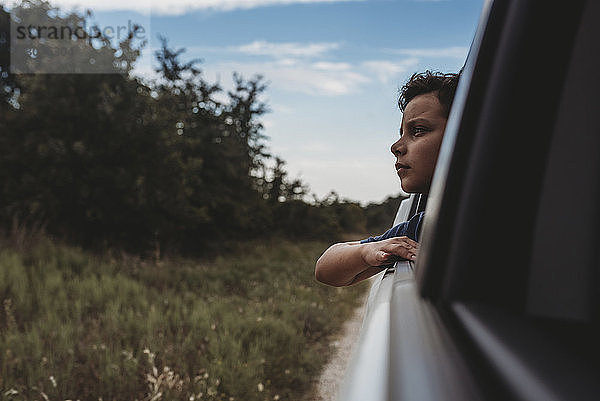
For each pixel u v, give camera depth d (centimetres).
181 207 1553
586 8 56
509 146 59
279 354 564
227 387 441
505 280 57
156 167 1496
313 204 2922
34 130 1395
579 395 34
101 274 895
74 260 954
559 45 58
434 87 122
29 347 472
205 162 1986
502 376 39
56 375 414
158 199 1448
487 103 63
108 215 1355
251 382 458
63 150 1302
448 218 63
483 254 58
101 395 404
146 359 475
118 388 414
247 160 2394
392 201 4197
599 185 53
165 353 495
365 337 69
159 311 642
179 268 1166
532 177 57
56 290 740
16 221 1099
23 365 436
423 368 45
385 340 59
